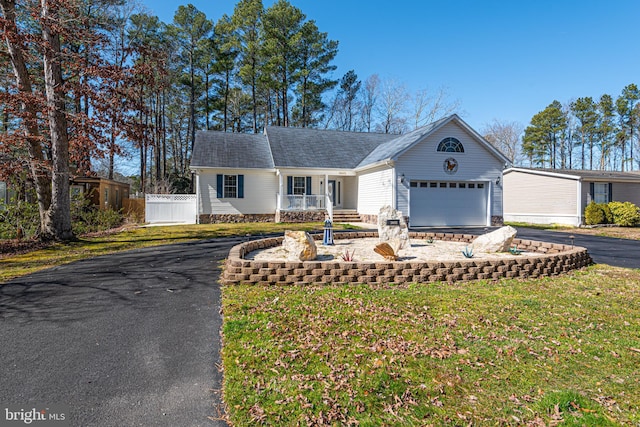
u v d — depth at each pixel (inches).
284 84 1159.6
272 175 743.7
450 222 643.5
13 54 396.8
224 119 1251.2
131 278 230.5
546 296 188.2
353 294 188.5
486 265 226.8
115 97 420.8
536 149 1724.9
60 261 292.4
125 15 779.4
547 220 763.4
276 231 534.9
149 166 1291.8
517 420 84.7
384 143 834.2
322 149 800.9
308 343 125.8
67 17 407.8
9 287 209.0
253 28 1141.7
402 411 88.1
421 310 162.9
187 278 229.8
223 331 139.1
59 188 411.5
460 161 639.1
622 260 309.9
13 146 441.4
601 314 159.6
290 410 88.0
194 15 1105.4
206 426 83.0
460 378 103.7
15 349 125.0
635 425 82.2
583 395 95.3
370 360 113.8
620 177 732.0
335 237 403.2
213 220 701.9
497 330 139.9
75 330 142.9
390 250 258.1
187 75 1149.7
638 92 1555.1
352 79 1456.7
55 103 402.0
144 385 101.3
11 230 433.7
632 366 111.2
